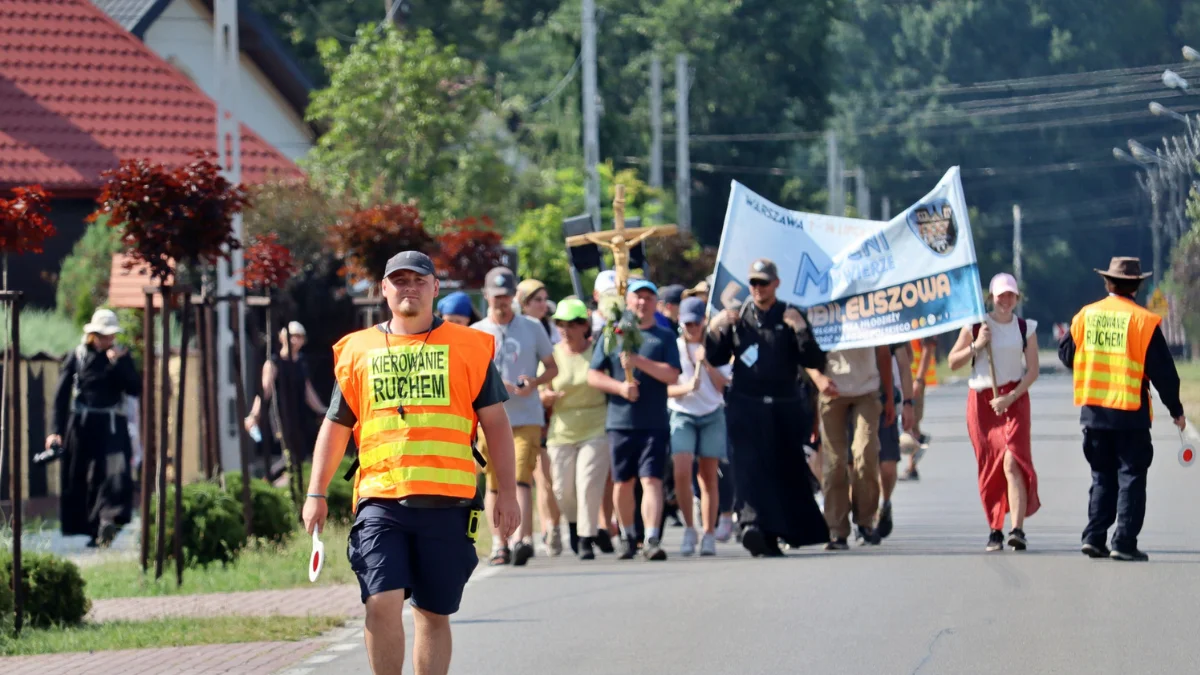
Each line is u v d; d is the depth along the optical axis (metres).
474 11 179.75
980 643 28.75
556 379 43.78
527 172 133.50
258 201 78.44
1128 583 34.91
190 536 44.91
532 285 44.88
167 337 42.03
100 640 32.97
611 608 34.50
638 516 45.28
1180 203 99.44
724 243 46.12
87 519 52.88
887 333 43.78
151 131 97.00
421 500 22.53
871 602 33.66
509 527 23.45
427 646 22.98
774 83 193.00
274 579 42.31
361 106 107.62
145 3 115.38
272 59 119.56
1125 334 38.06
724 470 47.53
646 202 143.50
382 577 22.23
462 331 23.25
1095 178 188.50
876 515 45.47
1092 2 179.50
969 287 42.44
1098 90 177.38
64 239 92.88
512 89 183.38
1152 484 60.47
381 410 22.81
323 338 78.56
